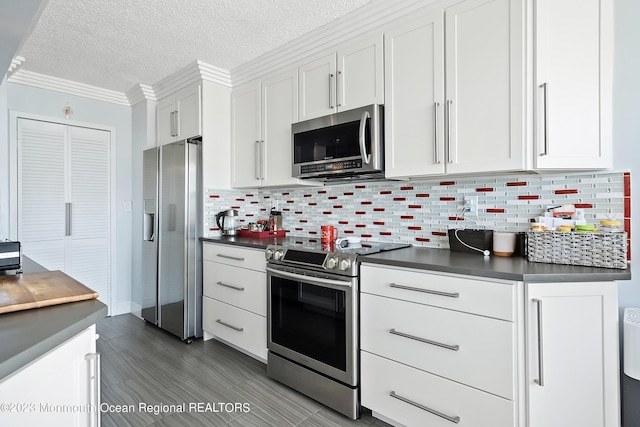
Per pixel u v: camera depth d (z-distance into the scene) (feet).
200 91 9.67
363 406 6.01
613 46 5.07
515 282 4.39
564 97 5.02
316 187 9.55
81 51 8.70
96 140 11.41
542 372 4.33
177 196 9.77
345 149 7.16
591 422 4.35
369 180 8.36
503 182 6.37
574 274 4.30
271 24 7.47
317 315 6.56
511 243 5.84
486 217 6.56
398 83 6.47
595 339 4.34
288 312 7.09
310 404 6.59
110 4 6.68
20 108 9.95
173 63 9.48
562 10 5.03
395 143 6.52
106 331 10.36
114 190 11.78
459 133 5.71
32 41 8.16
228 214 9.89
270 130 9.02
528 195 6.08
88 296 3.70
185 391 6.97
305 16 7.16
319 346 6.51
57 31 7.70
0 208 8.90
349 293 6.03
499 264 5.01
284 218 10.42
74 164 10.96
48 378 2.76
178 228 9.69
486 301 4.60
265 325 7.76
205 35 7.95
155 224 10.64
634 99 5.09
